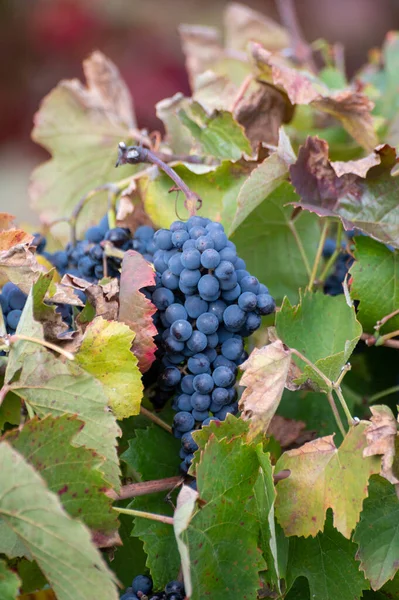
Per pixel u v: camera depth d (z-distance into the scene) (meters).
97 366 0.82
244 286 0.85
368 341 0.92
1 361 0.83
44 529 0.73
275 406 0.83
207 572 0.80
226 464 0.80
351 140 1.09
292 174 0.91
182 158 0.96
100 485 0.77
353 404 0.95
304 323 0.90
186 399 0.85
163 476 0.87
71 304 0.84
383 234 0.91
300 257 0.99
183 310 0.84
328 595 0.85
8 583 0.75
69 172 1.10
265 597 0.84
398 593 0.86
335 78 1.17
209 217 0.95
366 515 0.83
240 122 1.03
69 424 0.77
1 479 0.73
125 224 0.96
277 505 0.82
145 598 0.82
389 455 0.79
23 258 0.85
